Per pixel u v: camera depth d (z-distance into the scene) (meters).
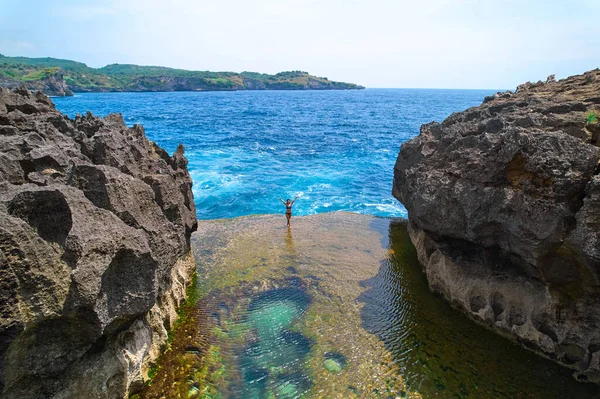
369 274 17.72
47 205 8.25
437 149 17.22
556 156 11.06
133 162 14.45
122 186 10.93
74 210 8.51
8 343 7.05
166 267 12.58
